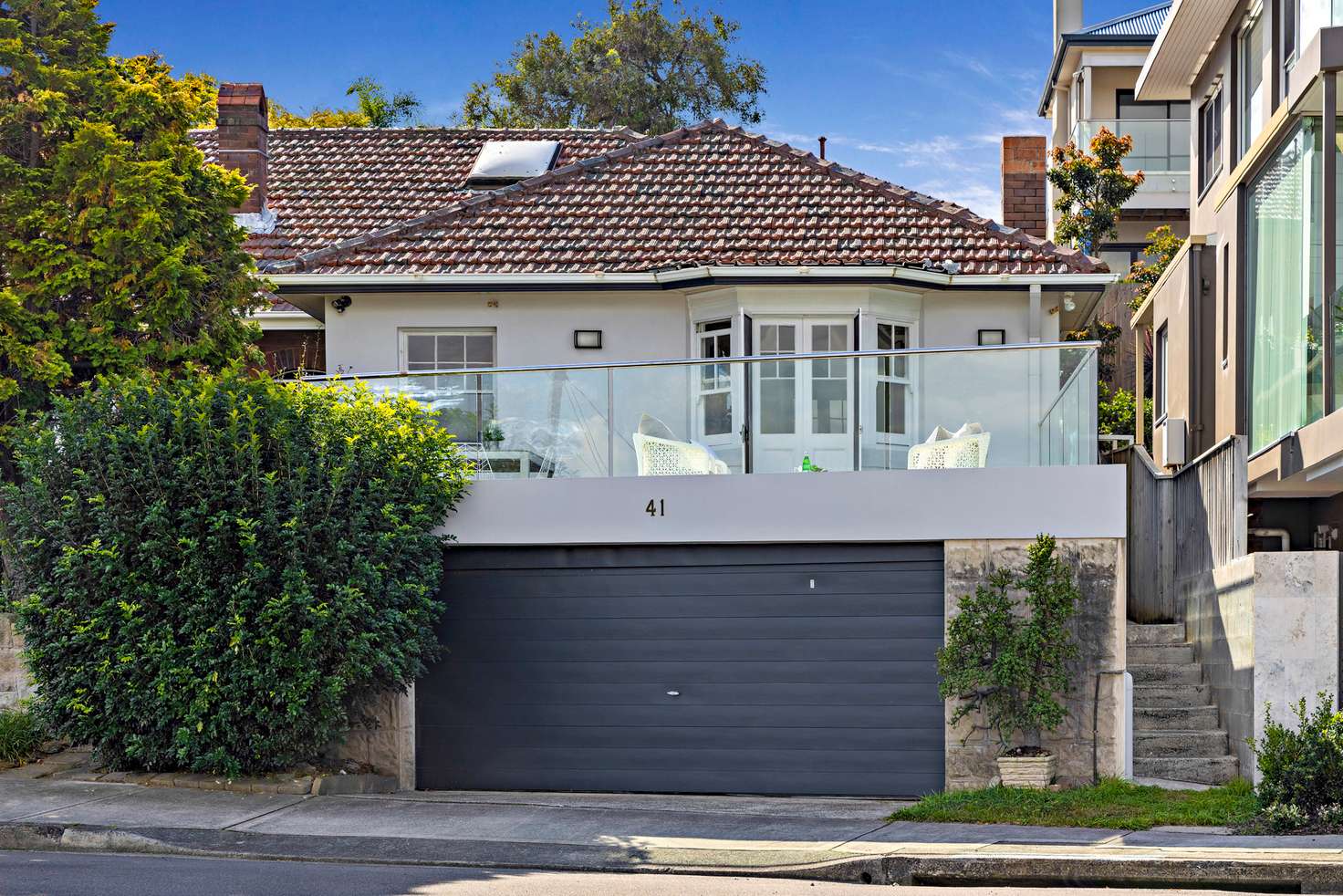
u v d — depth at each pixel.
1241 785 11.58
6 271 15.24
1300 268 14.82
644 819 11.32
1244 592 12.37
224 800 11.88
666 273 17.56
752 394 13.50
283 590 12.07
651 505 13.30
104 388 12.90
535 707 13.53
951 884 9.31
